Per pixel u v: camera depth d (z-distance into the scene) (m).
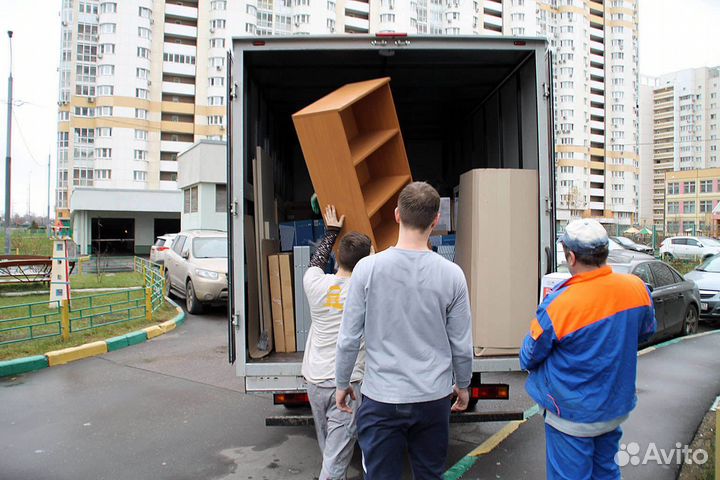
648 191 113.25
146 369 6.93
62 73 59.88
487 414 3.79
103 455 4.30
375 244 4.12
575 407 2.51
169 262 13.05
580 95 82.69
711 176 66.19
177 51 61.88
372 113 4.42
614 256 9.45
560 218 77.31
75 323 9.05
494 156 5.64
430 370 2.38
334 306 3.13
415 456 2.46
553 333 2.52
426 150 7.80
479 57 4.54
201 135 62.62
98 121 58.81
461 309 2.45
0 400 5.66
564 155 81.44
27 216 99.62
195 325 9.98
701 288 10.55
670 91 110.88
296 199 7.30
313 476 3.94
